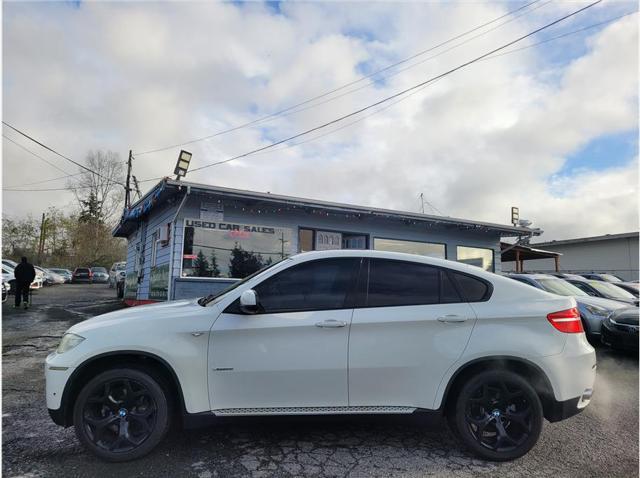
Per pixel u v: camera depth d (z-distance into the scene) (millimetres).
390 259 3602
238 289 3439
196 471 3041
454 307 3432
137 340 3168
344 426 3973
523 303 3486
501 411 3359
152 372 3242
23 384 5105
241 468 3100
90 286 33281
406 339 3328
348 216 12000
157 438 3172
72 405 3248
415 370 3312
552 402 3346
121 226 15852
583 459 3391
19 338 8273
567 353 3373
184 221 9945
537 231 14922
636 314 7195
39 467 3064
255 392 3244
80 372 3156
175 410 3393
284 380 3252
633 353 7512
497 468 3205
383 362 3295
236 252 10430
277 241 10977
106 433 3189
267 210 10938
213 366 3217
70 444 3447
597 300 8820
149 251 12680
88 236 50844
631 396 5137
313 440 3643
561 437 3842
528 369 3391
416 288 3508
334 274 3523
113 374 3172
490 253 14883
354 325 3314
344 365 3277
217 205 10320
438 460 3316
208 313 3334
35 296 20047
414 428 3957
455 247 14039
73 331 3326
